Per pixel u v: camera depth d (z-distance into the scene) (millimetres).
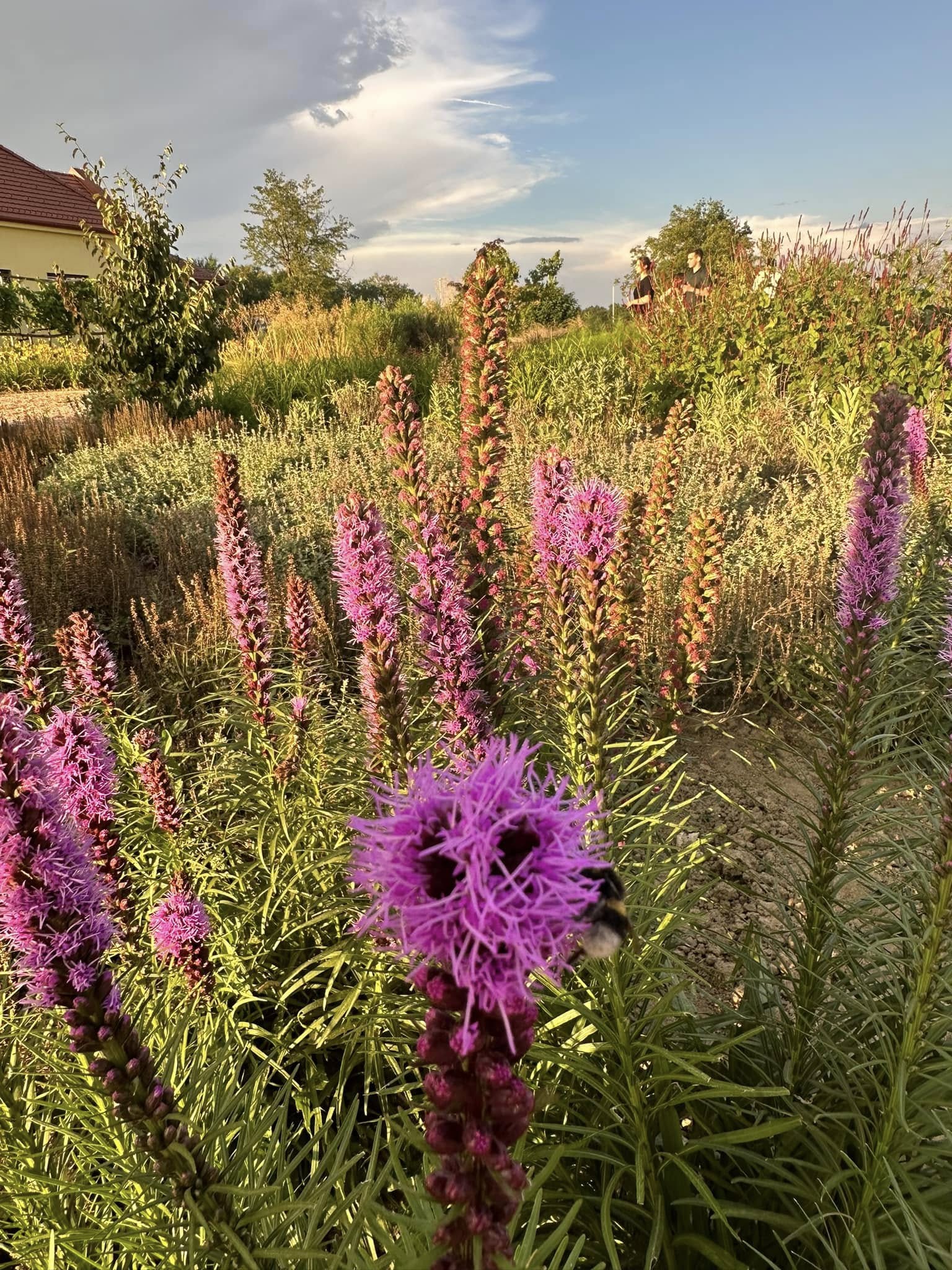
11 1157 1974
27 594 6473
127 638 6539
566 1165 2363
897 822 2764
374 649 2926
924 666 4770
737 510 8188
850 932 2498
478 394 3574
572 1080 2363
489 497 3623
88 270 33875
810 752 5051
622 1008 1948
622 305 22500
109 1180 1936
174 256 14438
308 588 4250
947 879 1952
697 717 5504
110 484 9984
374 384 15586
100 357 14258
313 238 55031
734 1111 2320
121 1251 2133
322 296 52031
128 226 13867
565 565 2785
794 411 11258
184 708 5594
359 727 3951
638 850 3188
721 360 12727
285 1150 2109
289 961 3416
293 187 54219
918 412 6141
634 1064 2035
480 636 3322
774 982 2713
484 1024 1056
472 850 896
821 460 9211
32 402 19844
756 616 5969
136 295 14078
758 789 4816
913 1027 2016
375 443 11188
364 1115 2867
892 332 11133
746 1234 2293
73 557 7078
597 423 11391
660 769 3678
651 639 5523
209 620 5953
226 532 3693
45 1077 2307
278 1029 3062
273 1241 1742
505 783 974
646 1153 1942
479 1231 1058
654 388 12875
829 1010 2562
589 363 13406
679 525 7379
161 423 13203
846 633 2654
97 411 14211
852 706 2637
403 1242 1471
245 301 41219
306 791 3695
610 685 3289
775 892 3186
